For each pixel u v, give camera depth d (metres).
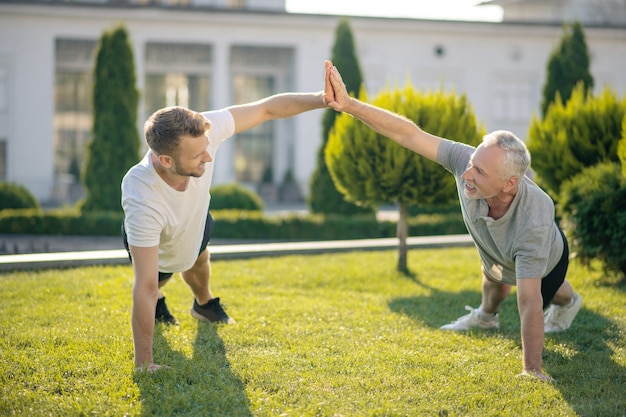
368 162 7.01
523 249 3.25
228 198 14.14
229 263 6.88
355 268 6.75
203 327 4.21
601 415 2.85
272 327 4.25
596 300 5.12
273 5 28.83
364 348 3.81
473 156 3.18
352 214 12.81
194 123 2.99
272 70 28.12
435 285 6.07
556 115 6.89
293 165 27.30
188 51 27.41
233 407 2.91
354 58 13.91
